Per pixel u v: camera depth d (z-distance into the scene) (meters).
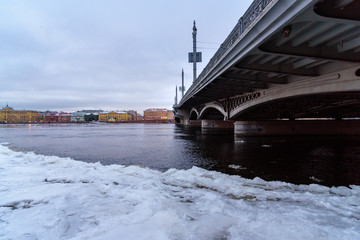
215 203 5.01
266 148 25.41
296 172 14.90
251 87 24.30
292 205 5.09
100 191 5.88
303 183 12.54
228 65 15.97
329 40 11.38
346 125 39.03
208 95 35.94
